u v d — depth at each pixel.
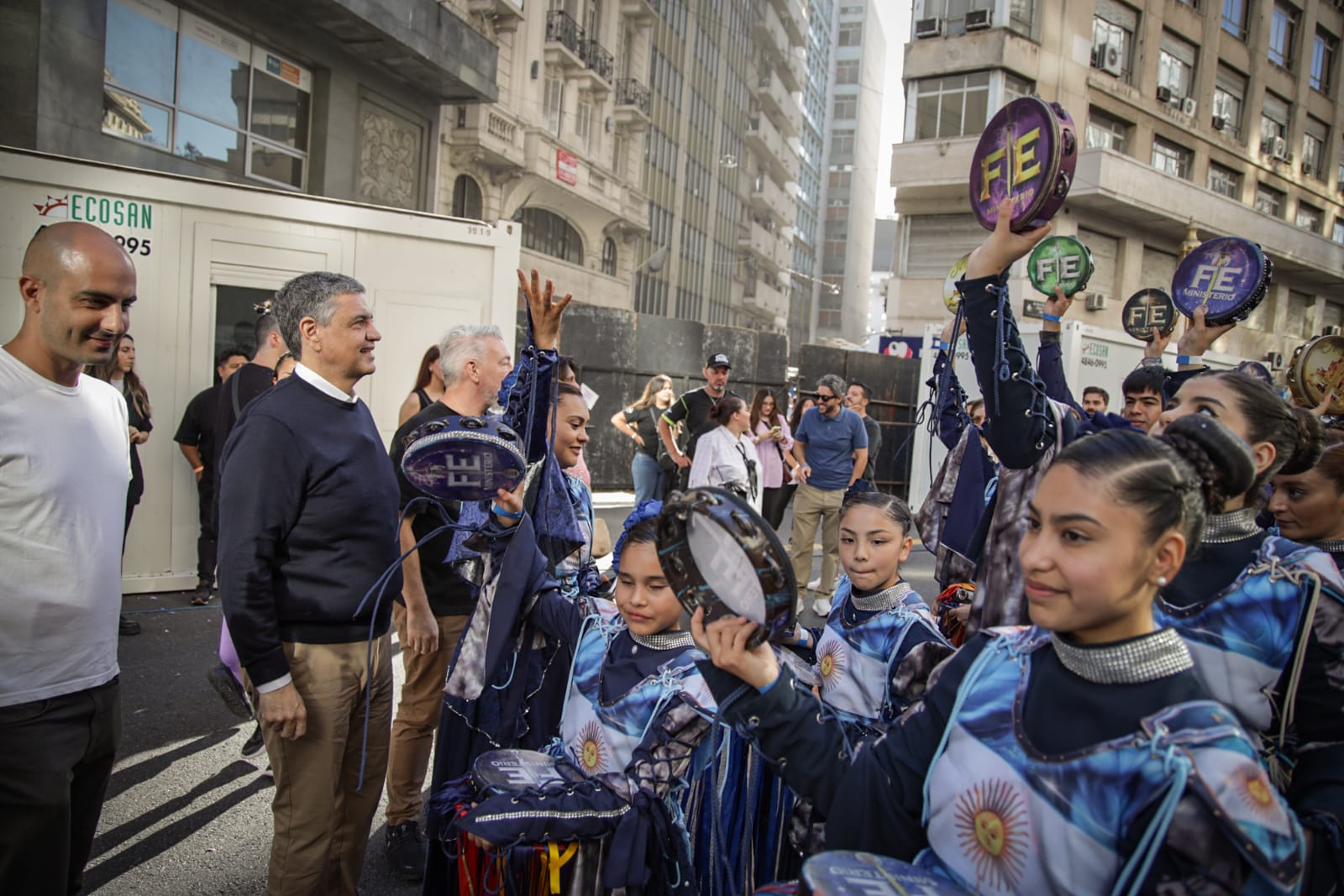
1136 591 1.16
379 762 2.77
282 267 6.58
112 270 2.20
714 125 40.28
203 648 5.27
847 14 79.94
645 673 2.18
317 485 2.43
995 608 2.22
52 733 2.24
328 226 6.67
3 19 9.41
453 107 19.45
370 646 2.57
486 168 21.12
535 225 24.64
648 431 8.57
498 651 2.50
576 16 24.70
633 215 29.31
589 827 1.97
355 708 2.69
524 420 2.71
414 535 3.22
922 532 3.43
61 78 9.84
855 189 80.94
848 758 1.47
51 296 2.17
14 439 2.17
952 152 21.73
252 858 3.16
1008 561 2.20
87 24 10.09
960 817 1.25
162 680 4.75
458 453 2.25
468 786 2.27
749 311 48.22
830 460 7.12
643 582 2.14
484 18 19.91
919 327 23.12
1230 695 1.69
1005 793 1.20
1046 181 1.86
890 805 1.38
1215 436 1.57
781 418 7.96
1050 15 21.80
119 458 2.45
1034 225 1.95
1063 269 3.34
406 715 3.22
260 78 13.10
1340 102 29.98
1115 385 12.18
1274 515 2.20
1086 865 1.12
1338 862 1.46
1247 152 26.83
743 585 1.41
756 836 2.16
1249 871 1.02
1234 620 1.72
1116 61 22.88
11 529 2.18
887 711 2.43
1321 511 2.11
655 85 33.31
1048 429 2.13
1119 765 1.11
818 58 72.12
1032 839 1.16
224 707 4.46
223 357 6.13
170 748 3.99
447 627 3.26
